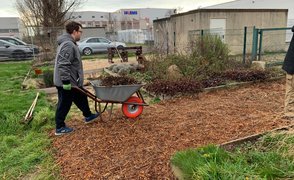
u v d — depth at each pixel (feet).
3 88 27.68
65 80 13.39
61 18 71.26
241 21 53.62
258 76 24.89
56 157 12.09
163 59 28.73
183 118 15.80
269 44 54.03
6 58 55.52
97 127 15.11
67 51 13.44
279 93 21.11
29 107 19.29
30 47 56.85
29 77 32.81
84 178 10.12
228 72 25.57
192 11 53.67
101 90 14.96
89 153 12.01
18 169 11.39
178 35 60.80
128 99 15.88
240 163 8.99
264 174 8.47
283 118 14.39
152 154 11.42
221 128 13.82
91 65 46.32
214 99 20.08
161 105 19.12
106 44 67.00
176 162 9.68
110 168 10.61
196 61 27.09
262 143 11.00
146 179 9.69
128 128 14.62
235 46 52.11
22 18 75.97
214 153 9.69
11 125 15.99
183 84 21.53
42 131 15.39
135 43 114.93
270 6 70.95
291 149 9.86
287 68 12.59
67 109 14.43
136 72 30.19
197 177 8.50
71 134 14.40
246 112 16.43
